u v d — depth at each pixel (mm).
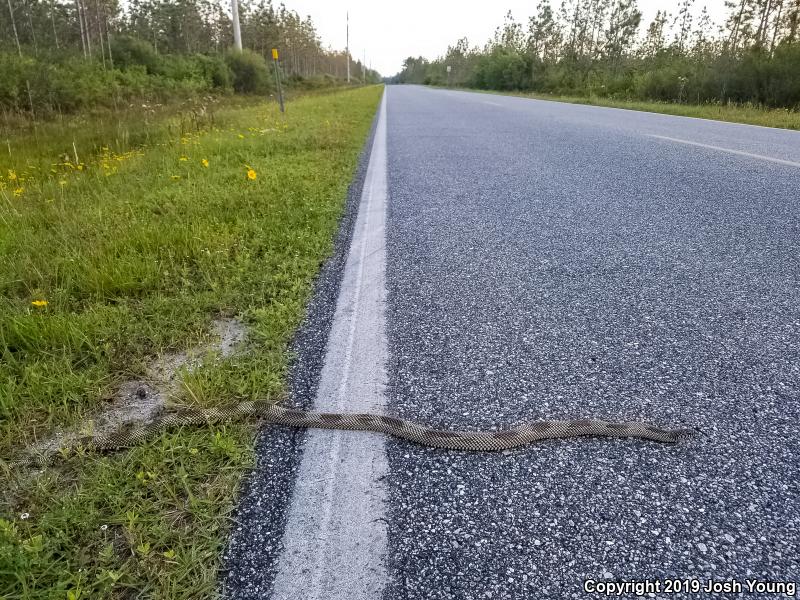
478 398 2580
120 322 3205
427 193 6543
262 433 2357
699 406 2473
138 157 8469
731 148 9211
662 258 4270
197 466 2113
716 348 2945
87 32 34312
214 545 1767
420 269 4180
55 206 5590
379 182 7207
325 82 55562
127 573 1685
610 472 2098
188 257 4266
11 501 1985
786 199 5824
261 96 29516
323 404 2547
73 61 20438
